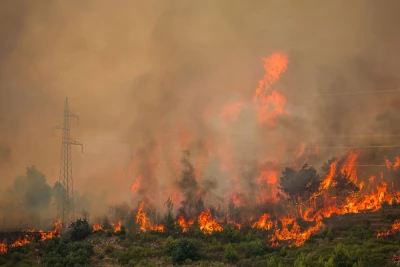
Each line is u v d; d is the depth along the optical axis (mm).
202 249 83938
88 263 78875
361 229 86750
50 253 81250
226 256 79875
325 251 76312
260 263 75438
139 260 80812
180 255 80250
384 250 74000
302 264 69688
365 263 67812
